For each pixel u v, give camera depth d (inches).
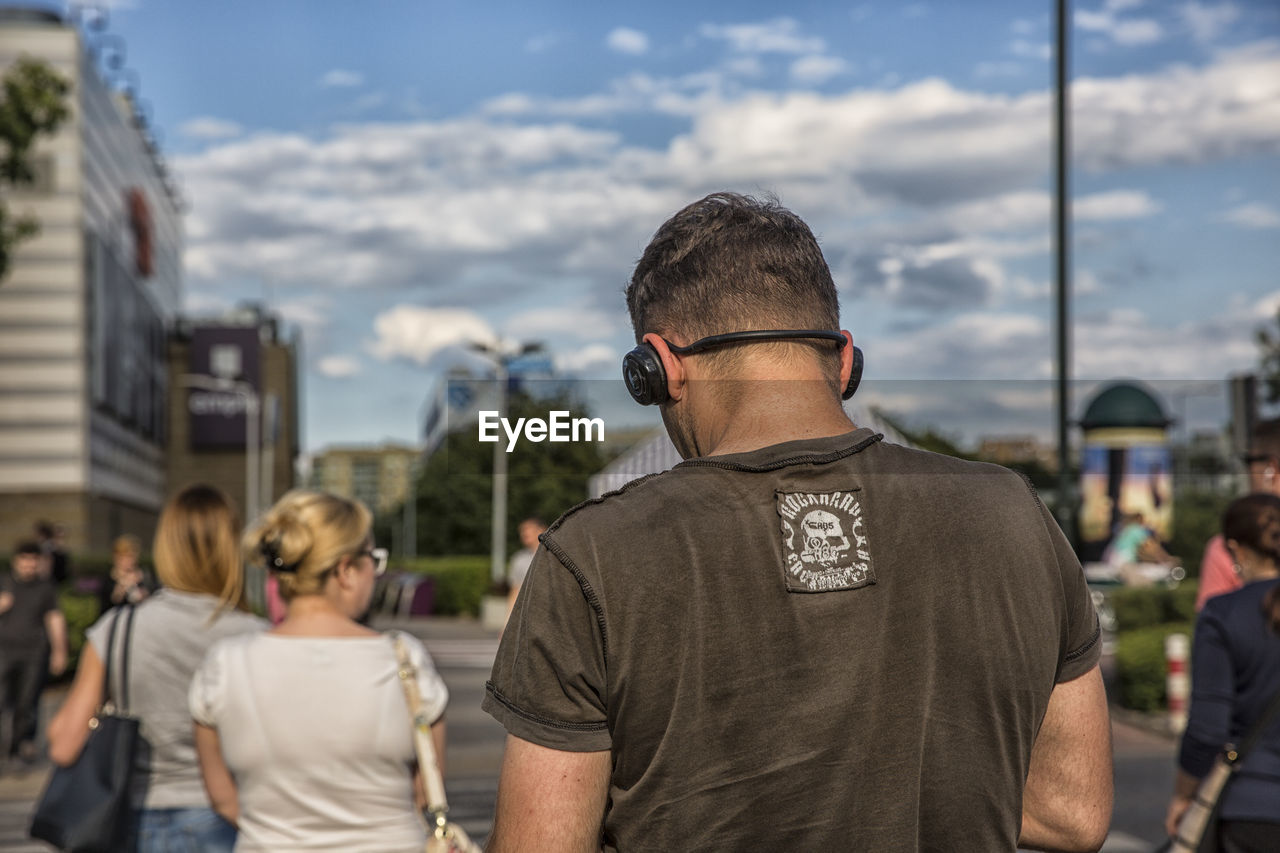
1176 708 441.4
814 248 59.3
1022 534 56.7
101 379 2020.2
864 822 52.0
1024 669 55.4
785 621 52.4
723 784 51.8
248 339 3533.5
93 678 136.0
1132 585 564.4
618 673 52.1
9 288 1872.5
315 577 121.5
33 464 1873.8
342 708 117.0
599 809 53.3
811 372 57.4
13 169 763.4
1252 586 139.1
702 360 57.9
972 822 53.7
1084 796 59.6
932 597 54.0
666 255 59.4
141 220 2635.3
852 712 52.2
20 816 351.6
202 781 132.6
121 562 455.2
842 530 53.9
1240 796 132.1
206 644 137.4
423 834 120.4
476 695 568.4
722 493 54.2
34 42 1870.1
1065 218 528.7
